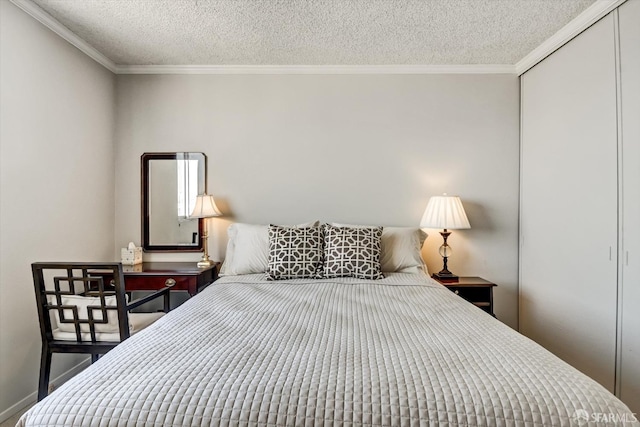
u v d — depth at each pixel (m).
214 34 2.54
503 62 3.03
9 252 2.04
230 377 0.99
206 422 0.86
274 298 1.92
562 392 0.93
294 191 3.13
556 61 2.60
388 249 2.71
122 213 3.15
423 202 3.12
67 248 2.52
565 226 2.49
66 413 0.89
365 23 2.37
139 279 2.67
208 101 3.13
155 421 0.86
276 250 2.51
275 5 2.16
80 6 2.17
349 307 1.74
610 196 2.08
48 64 2.33
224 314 1.62
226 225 3.14
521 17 2.29
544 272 2.74
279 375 1.00
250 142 3.13
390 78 3.12
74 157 2.59
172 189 3.14
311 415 0.87
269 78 3.12
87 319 1.87
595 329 2.20
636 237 1.91
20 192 2.11
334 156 3.12
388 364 1.07
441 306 1.76
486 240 3.12
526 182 3.00
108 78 3.02
